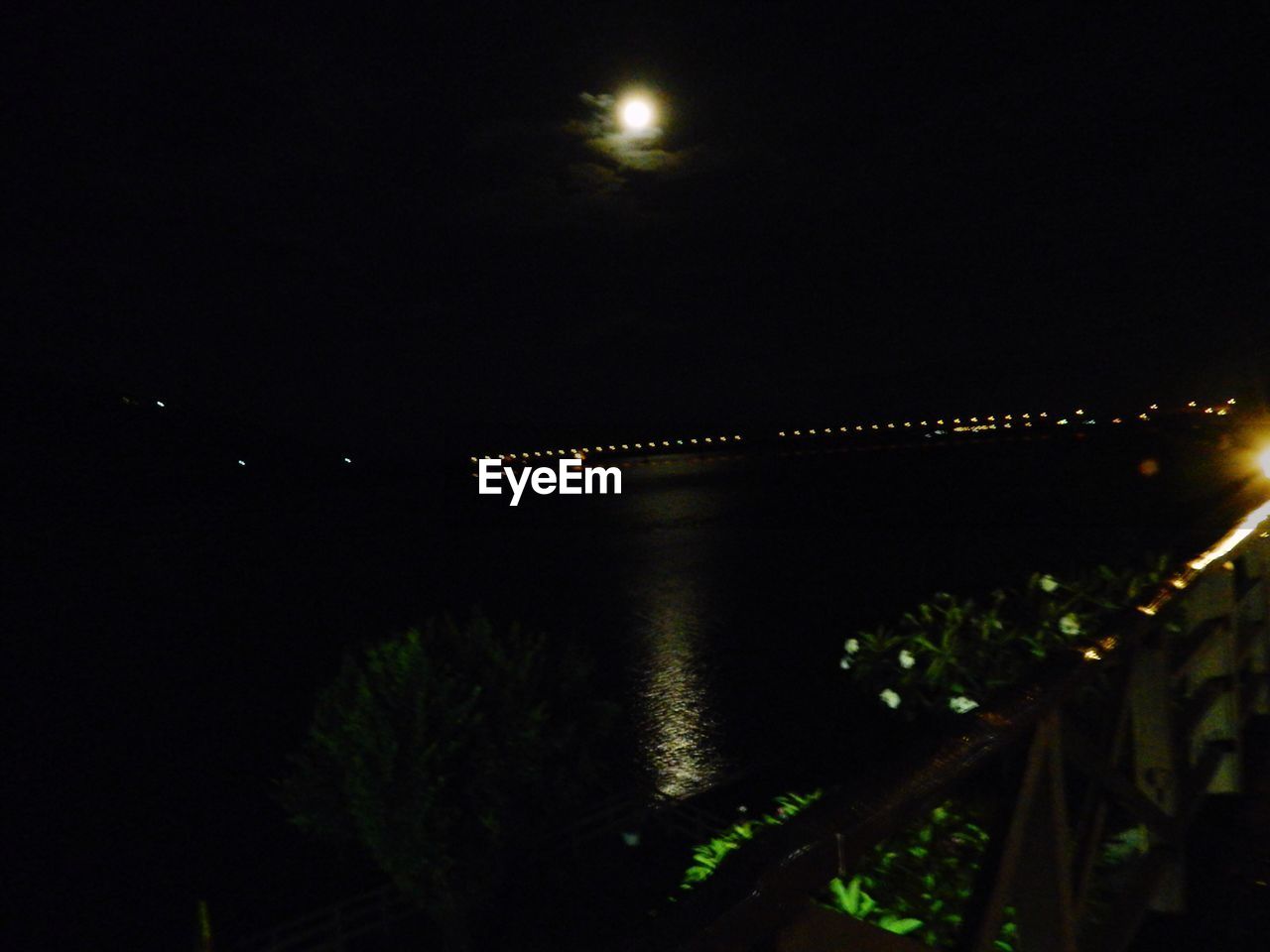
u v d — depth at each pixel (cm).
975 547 3275
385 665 798
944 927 252
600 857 967
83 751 1898
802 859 105
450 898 796
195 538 6109
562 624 3017
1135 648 258
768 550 4388
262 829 1439
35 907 1182
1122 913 256
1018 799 171
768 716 1670
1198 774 346
